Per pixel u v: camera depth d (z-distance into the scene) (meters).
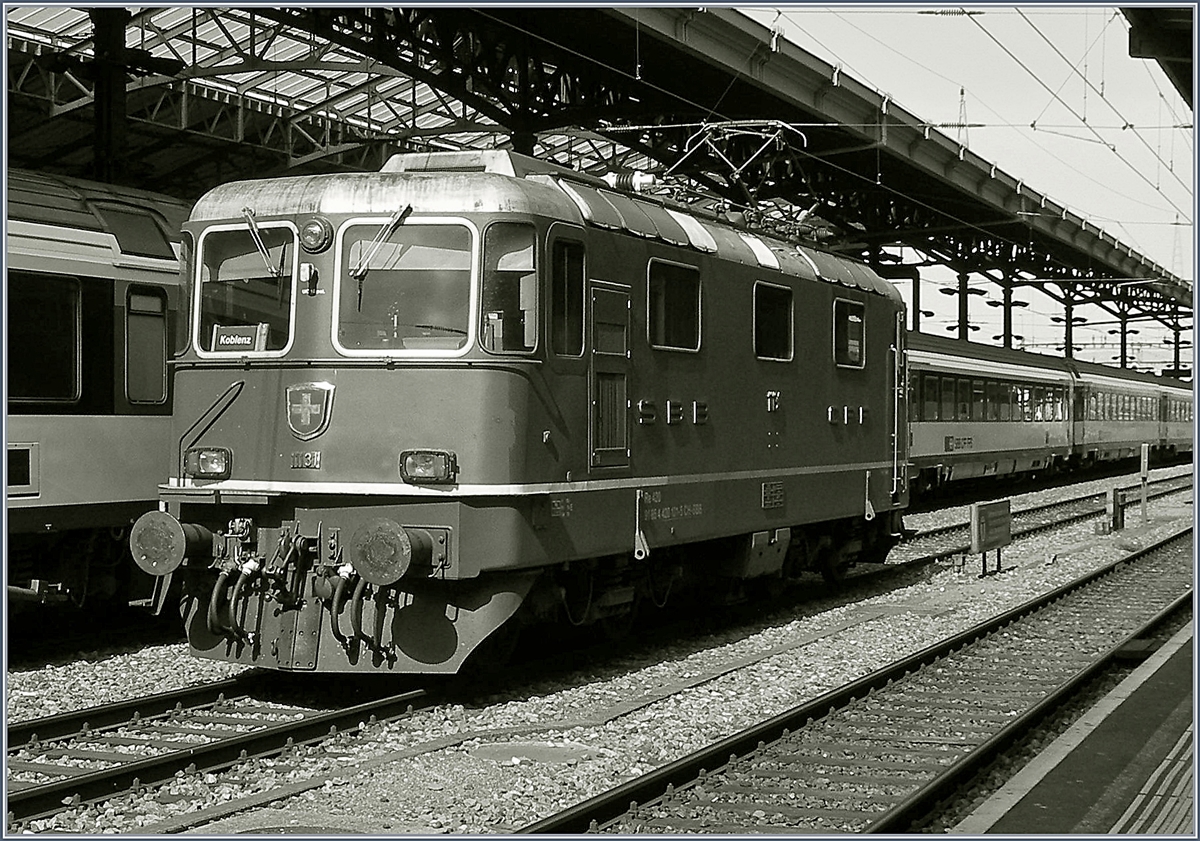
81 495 11.32
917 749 8.39
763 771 7.73
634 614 11.82
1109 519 24.16
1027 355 36.75
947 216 36.75
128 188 12.55
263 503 9.29
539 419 9.29
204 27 24.97
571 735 8.59
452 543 8.92
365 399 9.19
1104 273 51.94
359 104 29.67
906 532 16.92
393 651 9.16
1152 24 12.96
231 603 9.35
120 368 11.67
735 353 12.09
